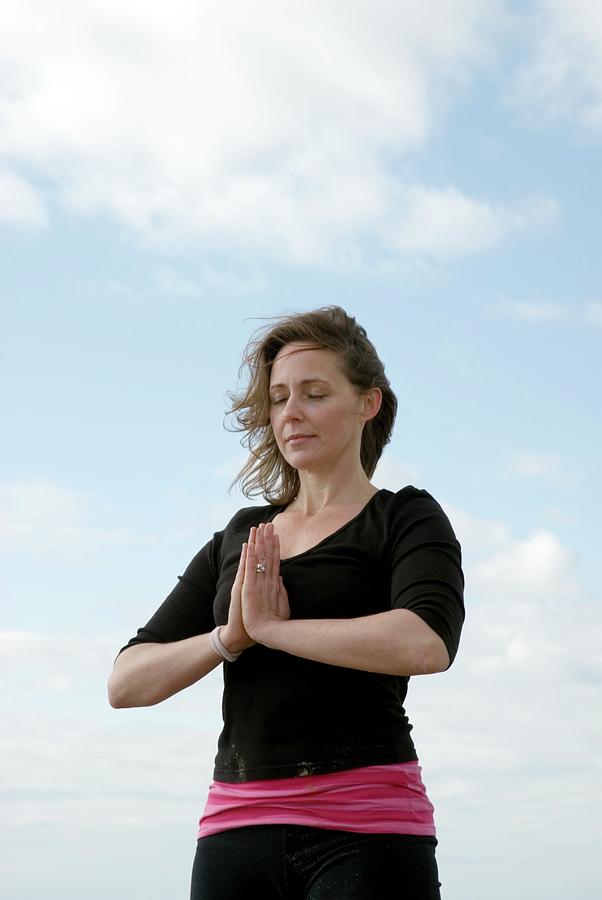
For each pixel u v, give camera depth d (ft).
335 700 9.05
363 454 10.77
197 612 10.50
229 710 9.42
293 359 10.05
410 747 9.26
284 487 10.72
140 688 9.82
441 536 9.46
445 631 8.87
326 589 9.34
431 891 8.79
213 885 9.02
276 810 8.91
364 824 8.76
